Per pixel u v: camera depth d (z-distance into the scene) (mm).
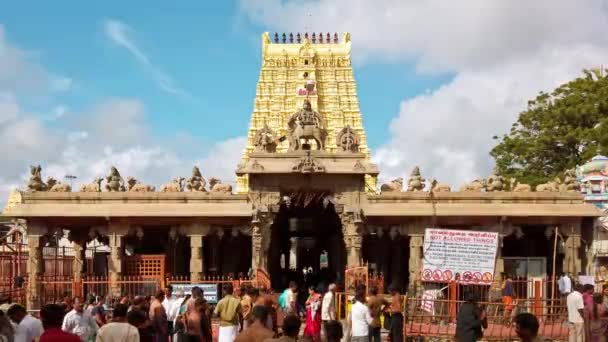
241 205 45656
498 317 33219
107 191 45875
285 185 46062
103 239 50406
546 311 36719
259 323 15609
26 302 43562
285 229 59969
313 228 59656
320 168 45188
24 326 17656
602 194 64625
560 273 47625
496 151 80500
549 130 75688
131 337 15930
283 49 94438
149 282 41125
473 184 46719
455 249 33469
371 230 46375
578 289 26688
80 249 49156
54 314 14758
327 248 65375
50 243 49031
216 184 46656
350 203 45938
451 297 34031
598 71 77688
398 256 52344
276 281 57594
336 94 93000
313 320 29547
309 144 48062
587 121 75250
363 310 23859
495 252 33281
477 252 33344
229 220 45812
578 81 77000
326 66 94375
